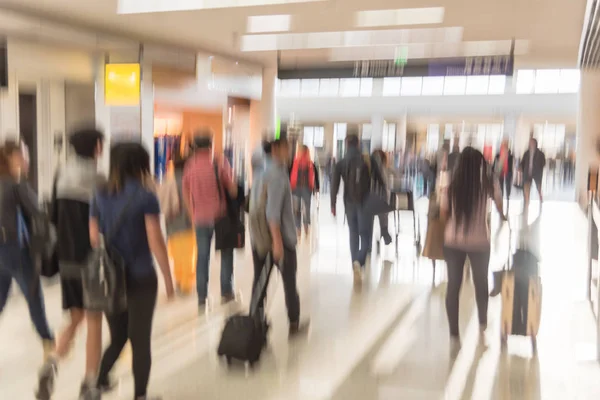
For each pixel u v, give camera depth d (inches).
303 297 261.1
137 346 139.9
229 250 246.1
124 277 136.0
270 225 187.3
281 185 189.5
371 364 182.5
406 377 172.4
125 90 398.0
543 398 158.7
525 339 207.0
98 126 405.4
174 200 257.4
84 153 153.2
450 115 849.5
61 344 161.5
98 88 408.5
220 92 512.7
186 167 237.1
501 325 196.7
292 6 304.5
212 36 397.7
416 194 738.2
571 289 281.3
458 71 416.5
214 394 159.3
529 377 172.9
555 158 911.0
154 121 452.8
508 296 193.8
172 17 331.9
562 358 188.7
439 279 297.4
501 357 188.9
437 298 260.8
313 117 888.3
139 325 139.1
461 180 192.7
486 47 438.9
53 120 391.2
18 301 245.4
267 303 248.5
